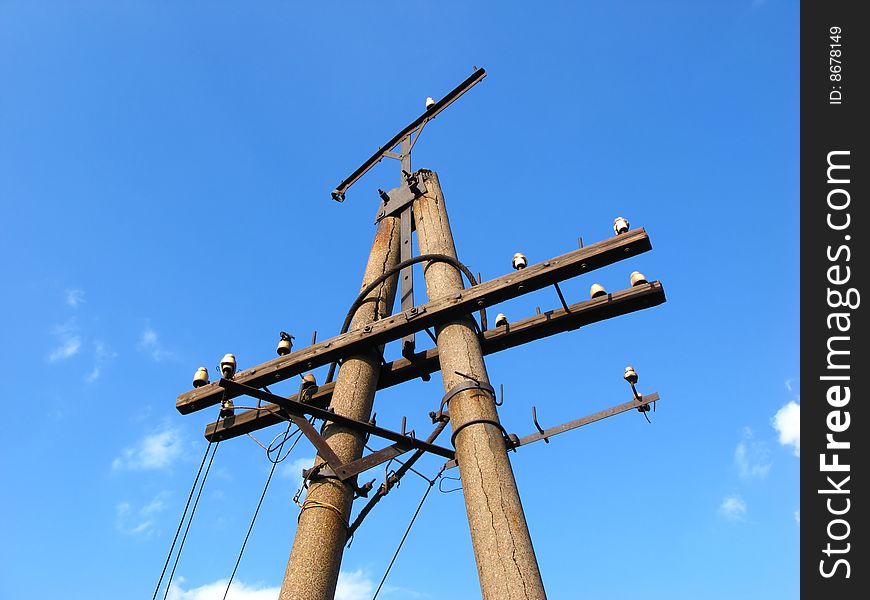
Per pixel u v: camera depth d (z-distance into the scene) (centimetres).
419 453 591
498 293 575
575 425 668
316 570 502
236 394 606
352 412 607
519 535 430
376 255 774
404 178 816
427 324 604
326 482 554
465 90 877
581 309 596
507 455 497
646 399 657
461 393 527
